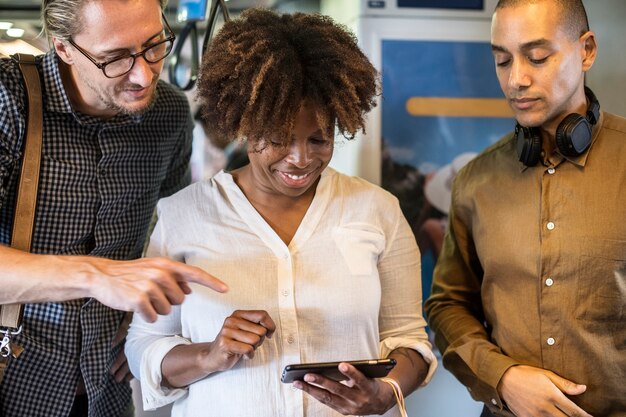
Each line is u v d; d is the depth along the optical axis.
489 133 2.27
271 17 1.58
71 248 1.75
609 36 2.34
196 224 1.63
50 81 1.67
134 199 1.85
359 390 1.45
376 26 2.20
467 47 2.24
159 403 1.62
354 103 1.50
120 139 1.79
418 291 1.73
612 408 1.66
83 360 1.79
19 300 1.46
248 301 1.56
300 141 1.48
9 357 1.67
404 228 1.72
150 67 1.58
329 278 1.58
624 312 1.64
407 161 2.24
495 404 1.73
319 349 1.56
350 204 1.66
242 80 1.49
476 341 1.76
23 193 1.62
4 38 2.25
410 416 2.32
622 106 2.37
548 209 1.68
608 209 1.63
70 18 1.52
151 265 1.42
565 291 1.66
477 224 1.81
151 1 1.55
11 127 1.61
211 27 2.08
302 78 1.47
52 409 1.76
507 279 1.74
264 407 1.54
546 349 1.68
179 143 2.03
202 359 1.50
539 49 1.56
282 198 1.63
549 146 1.71
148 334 1.67
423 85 2.23
